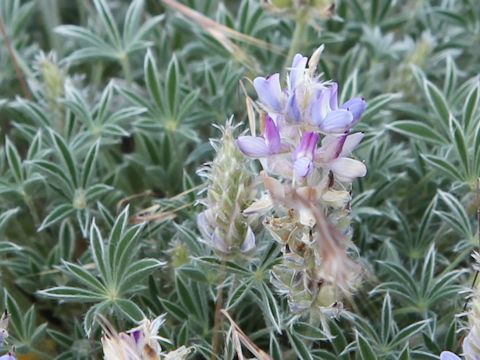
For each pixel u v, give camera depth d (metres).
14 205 0.31
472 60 0.38
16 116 0.35
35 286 0.30
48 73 0.32
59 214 0.29
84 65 0.39
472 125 0.30
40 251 0.31
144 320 0.21
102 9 0.34
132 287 0.26
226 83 0.33
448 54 0.33
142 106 0.32
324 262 0.21
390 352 0.26
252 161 0.26
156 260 0.26
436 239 0.30
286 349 0.29
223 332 0.26
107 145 0.32
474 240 0.28
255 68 0.33
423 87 0.31
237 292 0.25
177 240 0.28
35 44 0.37
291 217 0.22
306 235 0.22
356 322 0.26
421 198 0.32
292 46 0.31
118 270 0.26
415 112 0.32
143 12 0.40
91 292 0.26
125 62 0.34
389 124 0.30
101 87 0.38
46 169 0.29
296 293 0.23
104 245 0.27
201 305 0.27
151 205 0.32
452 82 0.33
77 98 0.31
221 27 0.33
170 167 0.32
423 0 0.38
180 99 0.33
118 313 0.26
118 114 0.31
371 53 0.36
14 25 0.37
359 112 0.21
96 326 0.27
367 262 0.28
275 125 0.21
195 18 0.33
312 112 0.21
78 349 0.28
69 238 0.29
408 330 0.26
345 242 0.22
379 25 0.38
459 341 0.26
